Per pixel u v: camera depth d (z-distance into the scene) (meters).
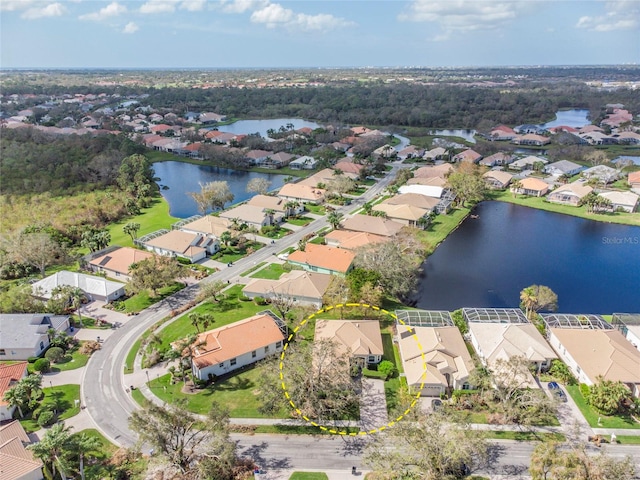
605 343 69.75
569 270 103.94
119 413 60.84
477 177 154.50
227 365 69.25
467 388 64.50
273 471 51.75
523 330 73.31
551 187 160.25
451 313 82.94
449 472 49.47
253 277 98.88
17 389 58.50
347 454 54.28
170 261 93.94
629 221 131.75
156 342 74.12
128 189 153.62
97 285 91.81
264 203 138.25
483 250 115.06
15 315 77.81
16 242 102.12
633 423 58.47
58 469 49.50
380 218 123.19
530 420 58.38
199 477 50.22
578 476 43.09
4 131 193.88
